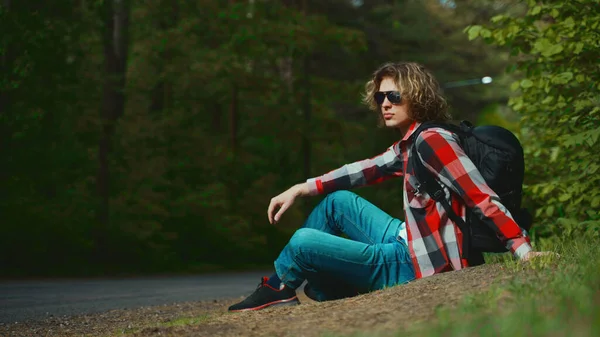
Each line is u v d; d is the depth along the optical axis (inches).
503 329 77.2
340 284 148.3
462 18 1309.1
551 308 86.1
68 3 482.0
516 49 240.2
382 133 1055.6
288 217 737.6
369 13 1108.5
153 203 612.7
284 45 703.7
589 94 209.0
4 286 339.9
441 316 90.1
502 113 1101.7
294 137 773.9
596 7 217.3
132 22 717.9
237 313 139.3
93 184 589.0
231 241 645.3
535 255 125.4
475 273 123.6
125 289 328.8
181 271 560.4
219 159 713.0
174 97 786.8
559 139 218.4
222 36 700.0
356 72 1128.8
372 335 86.7
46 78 479.2
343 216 153.9
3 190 477.7
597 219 197.2
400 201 954.1
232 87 721.6
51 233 484.1
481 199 128.0
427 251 134.6
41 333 165.8
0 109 462.3
